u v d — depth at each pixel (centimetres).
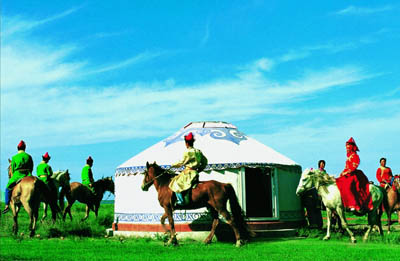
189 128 1553
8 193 1441
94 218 1875
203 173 1351
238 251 1031
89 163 1845
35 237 1301
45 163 1496
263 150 1469
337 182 1241
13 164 1325
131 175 1439
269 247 1092
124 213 1448
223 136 1476
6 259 889
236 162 1353
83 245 1130
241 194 1342
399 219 1680
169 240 1168
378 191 1249
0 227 1461
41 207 2795
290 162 1466
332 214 1415
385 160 1577
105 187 1825
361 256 926
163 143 1522
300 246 1105
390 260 873
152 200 1378
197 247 1106
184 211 1330
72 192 1722
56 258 909
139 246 1123
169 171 1227
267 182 1717
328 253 972
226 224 1299
